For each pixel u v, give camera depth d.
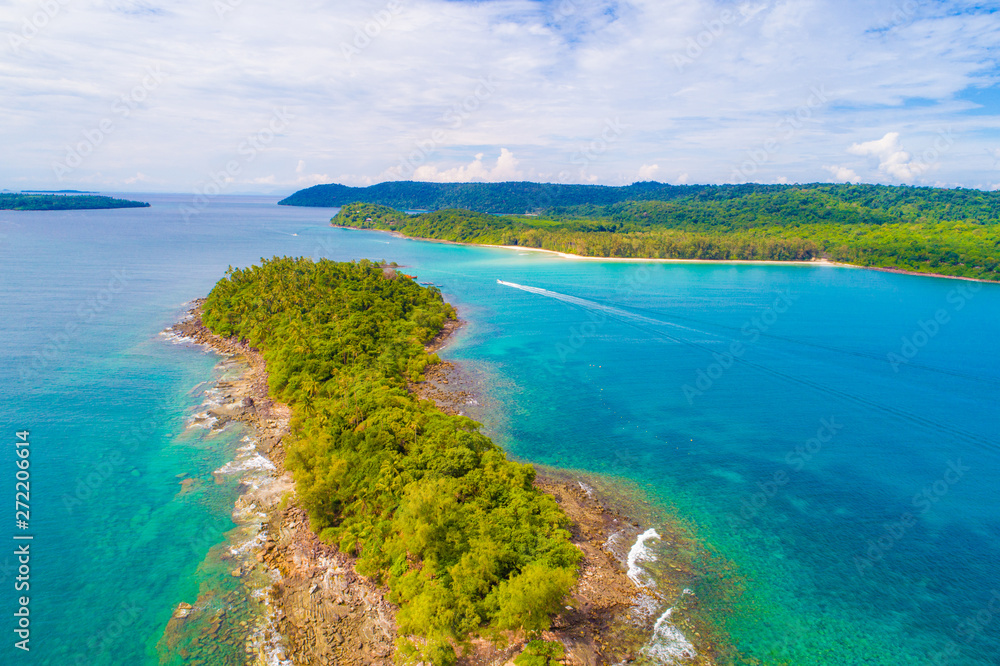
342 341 107.56
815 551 59.09
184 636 45.81
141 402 91.25
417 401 86.56
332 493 60.12
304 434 74.88
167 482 68.19
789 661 45.53
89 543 56.97
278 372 97.81
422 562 50.94
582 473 73.25
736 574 55.06
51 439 78.31
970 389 107.25
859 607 51.66
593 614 48.03
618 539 59.34
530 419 89.31
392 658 43.41
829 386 108.31
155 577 52.41
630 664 43.94
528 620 44.47
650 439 83.88
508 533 52.66
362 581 51.06
